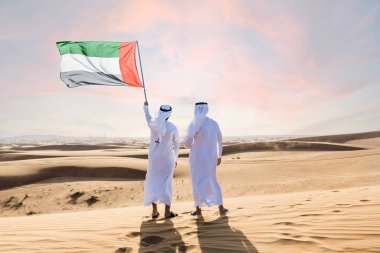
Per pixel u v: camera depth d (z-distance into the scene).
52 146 85.12
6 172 24.75
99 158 31.73
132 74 5.51
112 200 20.44
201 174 5.25
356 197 5.78
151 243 3.88
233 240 3.63
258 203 6.29
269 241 3.49
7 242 4.05
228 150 55.19
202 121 5.25
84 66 5.45
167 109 5.38
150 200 5.20
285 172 24.84
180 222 4.71
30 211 19.16
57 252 3.57
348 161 27.55
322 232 3.58
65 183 23.83
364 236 3.30
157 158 5.29
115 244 3.79
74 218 5.87
